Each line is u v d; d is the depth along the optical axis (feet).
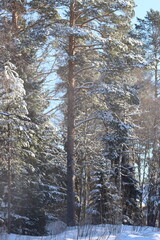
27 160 64.95
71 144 68.64
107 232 41.06
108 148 78.95
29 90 67.31
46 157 76.33
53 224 65.62
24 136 56.75
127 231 43.57
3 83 53.36
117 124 69.51
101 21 69.21
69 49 69.31
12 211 60.70
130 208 84.48
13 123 54.60
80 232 41.14
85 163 89.40
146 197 95.81
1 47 55.21
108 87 65.05
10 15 68.95
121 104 74.74
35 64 79.46
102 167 83.82
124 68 66.85
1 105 53.83
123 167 82.12
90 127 93.76
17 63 63.16
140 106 92.84
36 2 66.08
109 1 63.72
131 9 66.80
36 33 62.69
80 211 88.58
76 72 69.36
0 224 57.62
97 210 70.38
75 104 71.31
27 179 64.90
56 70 74.33
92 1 63.57
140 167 98.58
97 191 71.10
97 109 73.10
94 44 66.64
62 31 61.62
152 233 42.91
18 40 59.98
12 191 61.52
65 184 86.17
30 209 66.23
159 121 88.63
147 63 65.41
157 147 88.07
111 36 68.54
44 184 71.67
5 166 56.03
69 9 67.72
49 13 67.77
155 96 93.45
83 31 61.46
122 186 84.48
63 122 84.38
